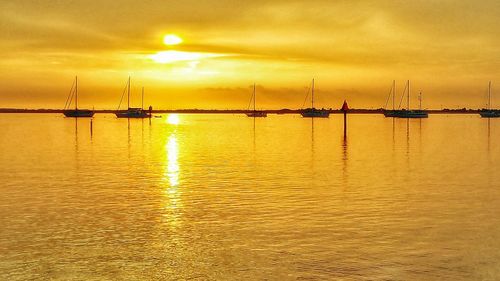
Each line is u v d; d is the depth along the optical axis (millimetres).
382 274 16328
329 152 57875
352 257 17891
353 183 33438
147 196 28844
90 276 16297
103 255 18203
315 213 24344
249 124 176375
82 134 98562
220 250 18750
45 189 31156
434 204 26391
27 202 27047
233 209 25312
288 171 39844
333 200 27484
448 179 35375
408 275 16234
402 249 18719
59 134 98125
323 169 41156
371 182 33906
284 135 96688
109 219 23234
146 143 73500
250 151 59562
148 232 21094
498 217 23516
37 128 128625
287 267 17000
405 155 53969
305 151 59375
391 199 27766
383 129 127750
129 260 17719
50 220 22984
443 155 54250
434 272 16453
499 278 15922
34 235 20547
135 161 47688
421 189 30984
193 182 34000
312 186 32156
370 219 23109
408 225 22031
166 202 27109
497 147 65625
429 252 18359
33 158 50562
